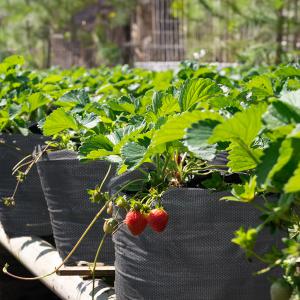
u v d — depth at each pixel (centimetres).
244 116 88
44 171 150
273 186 85
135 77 290
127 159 113
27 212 180
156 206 107
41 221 180
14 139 178
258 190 104
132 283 115
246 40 559
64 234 148
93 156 120
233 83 246
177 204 108
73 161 146
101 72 414
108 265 145
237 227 107
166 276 110
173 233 109
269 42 532
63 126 145
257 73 269
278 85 152
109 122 149
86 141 125
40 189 178
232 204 107
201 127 90
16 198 180
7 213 182
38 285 213
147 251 111
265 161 83
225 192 107
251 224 107
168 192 109
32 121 213
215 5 614
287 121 85
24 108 200
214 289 108
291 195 84
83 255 146
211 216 107
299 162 81
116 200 116
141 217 106
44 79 275
